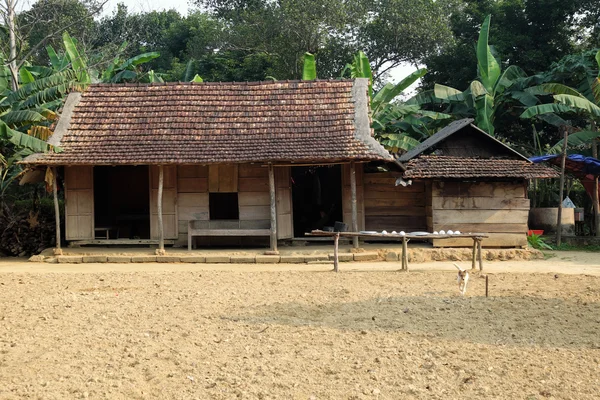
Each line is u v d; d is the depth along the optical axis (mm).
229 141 18359
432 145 18844
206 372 7602
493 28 34344
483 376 7371
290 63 37688
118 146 18141
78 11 33719
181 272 15133
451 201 18234
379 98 27625
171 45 50844
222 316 10242
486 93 27203
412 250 17578
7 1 25984
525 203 18188
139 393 6945
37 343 8742
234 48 41406
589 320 9867
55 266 16734
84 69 24016
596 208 21875
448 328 9422
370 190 19406
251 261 17078
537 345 8547
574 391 6895
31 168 18453
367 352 8273
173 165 18703
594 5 32656
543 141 32812
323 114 19203
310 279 13812
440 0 40969
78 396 6871
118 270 15797
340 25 37188
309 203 22859
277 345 8602
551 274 14422
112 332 9281
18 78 27859
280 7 37938
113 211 23391
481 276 14008
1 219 20281
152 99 19938
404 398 6766
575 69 26750
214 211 22078
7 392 6980
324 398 6785
